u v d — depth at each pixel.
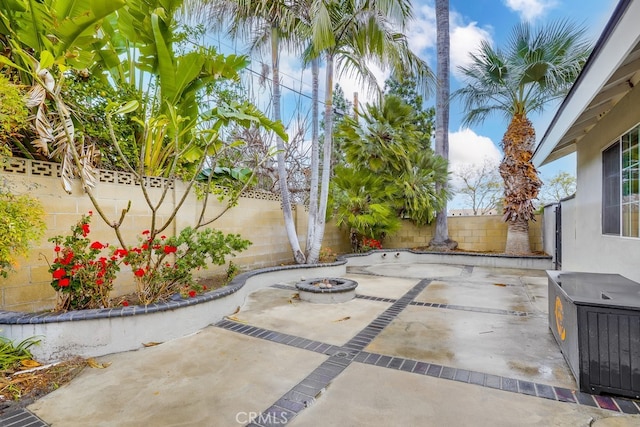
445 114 11.65
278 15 6.80
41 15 3.84
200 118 5.94
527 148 9.66
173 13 5.33
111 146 4.97
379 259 10.40
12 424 2.21
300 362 3.16
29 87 3.85
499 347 3.47
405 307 5.11
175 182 5.62
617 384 2.49
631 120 4.04
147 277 4.01
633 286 3.21
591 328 2.57
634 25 2.38
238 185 6.97
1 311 3.42
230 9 6.75
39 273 3.93
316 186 8.01
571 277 3.72
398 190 10.66
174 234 5.54
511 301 5.48
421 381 2.77
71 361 3.12
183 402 2.48
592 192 5.45
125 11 4.80
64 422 2.25
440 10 11.72
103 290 3.66
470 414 2.30
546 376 2.83
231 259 6.64
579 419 2.24
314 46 6.41
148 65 5.40
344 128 10.41
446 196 11.00
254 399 2.52
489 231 11.20
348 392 2.60
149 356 3.31
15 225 2.98
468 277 7.82
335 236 10.33
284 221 8.02
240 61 5.91
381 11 6.42
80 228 3.64
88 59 4.35
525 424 2.19
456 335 3.85
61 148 4.09
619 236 4.41
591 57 3.14
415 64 7.45
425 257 10.65
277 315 4.68
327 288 5.44
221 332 3.99
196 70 5.38
